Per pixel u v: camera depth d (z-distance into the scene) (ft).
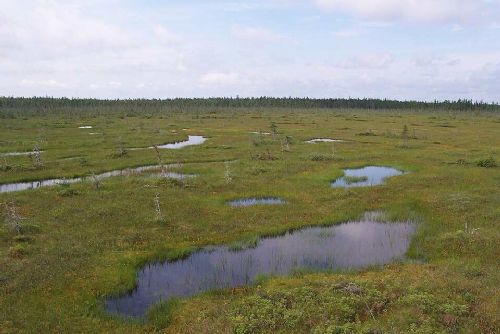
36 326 44.68
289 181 113.91
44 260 61.21
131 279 57.52
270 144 183.73
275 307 47.44
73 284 55.06
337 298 48.44
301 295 49.80
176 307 50.21
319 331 41.55
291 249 69.87
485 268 57.21
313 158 146.20
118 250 67.21
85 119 331.77
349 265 63.05
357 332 40.86
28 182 117.19
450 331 41.22
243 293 53.31
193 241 71.92
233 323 43.98
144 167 138.10
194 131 246.06
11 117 329.31
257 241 73.10
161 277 59.93
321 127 264.93
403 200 94.63
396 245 71.00
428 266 59.88
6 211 82.99
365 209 89.66
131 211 85.61
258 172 124.26
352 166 134.82
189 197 97.04
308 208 90.02
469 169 125.90
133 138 206.80
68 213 83.51
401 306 46.65
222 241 72.38
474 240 67.36
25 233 72.02
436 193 98.58
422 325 41.60
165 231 75.66
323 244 71.92
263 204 93.09
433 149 168.76
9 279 55.16
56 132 230.27
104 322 46.73
